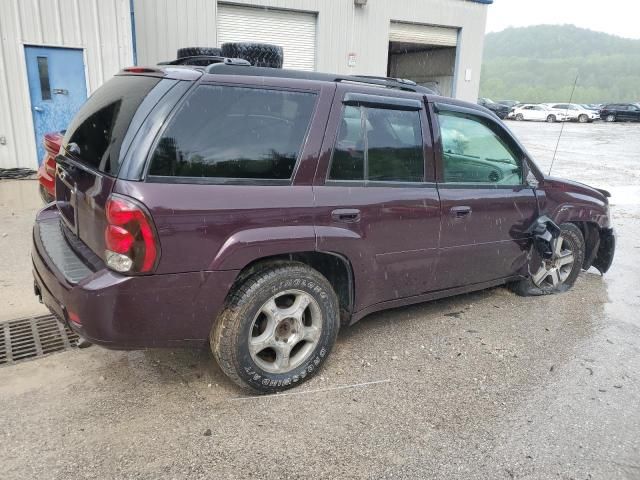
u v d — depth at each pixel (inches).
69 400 123.5
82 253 120.3
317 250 127.3
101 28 380.5
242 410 122.3
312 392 130.9
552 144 919.0
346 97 134.4
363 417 121.6
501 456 110.3
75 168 123.5
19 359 141.0
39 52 365.1
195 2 463.8
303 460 107.0
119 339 109.0
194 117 113.4
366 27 576.7
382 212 139.2
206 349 149.4
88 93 386.6
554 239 179.5
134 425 115.4
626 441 116.5
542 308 189.9
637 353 157.8
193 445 109.9
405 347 155.9
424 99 153.6
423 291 158.4
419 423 120.3
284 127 125.2
